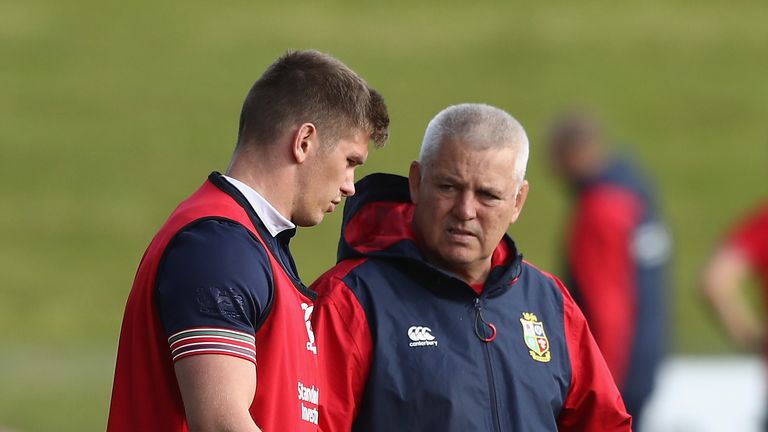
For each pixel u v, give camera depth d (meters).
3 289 52.69
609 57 83.00
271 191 11.84
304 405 11.95
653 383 25.11
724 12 89.81
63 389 35.28
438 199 13.73
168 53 80.44
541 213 60.53
